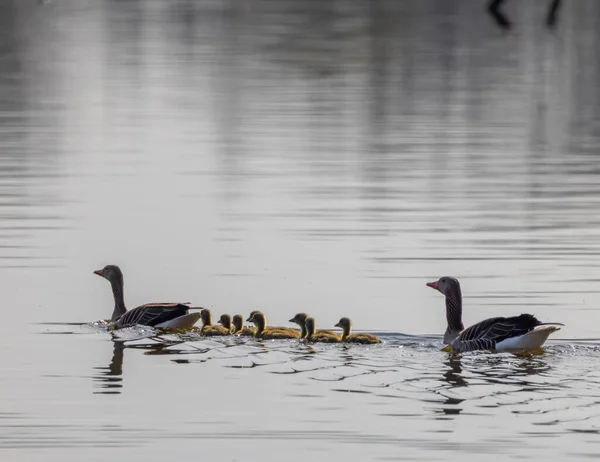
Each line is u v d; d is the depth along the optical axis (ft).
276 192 84.94
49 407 40.73
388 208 79.10
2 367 45.37
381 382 43.14
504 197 82.74
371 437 37.86
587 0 304.71
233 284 60.03
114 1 326.44
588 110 129.70
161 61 180.65
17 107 132.16
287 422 39.06
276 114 126.52
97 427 38.86
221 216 76.64
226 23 252.83
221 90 147.33
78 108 131.23
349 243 68.95
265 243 68.95
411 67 170.19
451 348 47.80
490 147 105.19
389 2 306.14
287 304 56.34
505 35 216.54
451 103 134.82
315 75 161.99
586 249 66.80
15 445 37.45
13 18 267.80
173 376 44.09
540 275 61.11
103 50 197.98
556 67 170.09
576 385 42.27
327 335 49.21
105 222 74.49
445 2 299.38
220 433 38.34
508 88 148.05
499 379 43.06
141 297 57.72
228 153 102.27
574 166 95.50
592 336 49.70
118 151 103.19
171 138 110.83
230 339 49.98
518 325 46.96
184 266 63.67
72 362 46.09
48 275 61.52
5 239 69.46
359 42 205.87
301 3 311.47
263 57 184.75
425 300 56.70
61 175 91.45
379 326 52.19
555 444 37.11
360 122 120.67
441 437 37.73
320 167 95.45
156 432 38.42
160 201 81.66
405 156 100.63
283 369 44.78
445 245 68.18
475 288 58.75
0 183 87.76
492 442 37.32
